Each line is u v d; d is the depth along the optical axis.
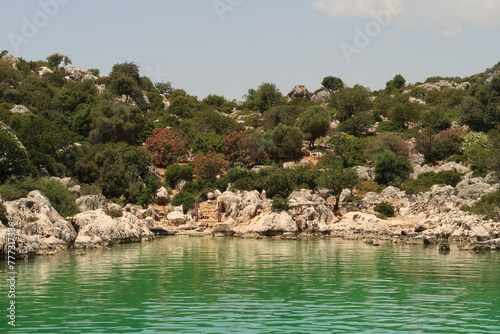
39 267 38.31
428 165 102.44
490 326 21.84
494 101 122.25
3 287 30.22
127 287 30.30
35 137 85.06
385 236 60.91
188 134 124.75
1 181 63.94
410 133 122.75
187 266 39.19
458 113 121.19
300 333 20.77
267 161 107.38
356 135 133.88
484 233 59.34
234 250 50.50
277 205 67.38
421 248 52.12
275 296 27.83
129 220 61.78
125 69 199.62
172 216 74.19
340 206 79.62
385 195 84.88
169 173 92.56
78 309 24.73
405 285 31.16
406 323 22.28
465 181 79.69
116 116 109.62
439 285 31.22
